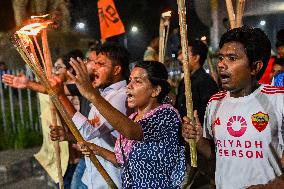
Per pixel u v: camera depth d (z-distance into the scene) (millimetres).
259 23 8172
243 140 2678
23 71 8938
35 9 11453
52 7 12039
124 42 23203
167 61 10148
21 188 6977
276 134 2631
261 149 2639
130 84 3227
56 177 5348
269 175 2645
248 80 2699
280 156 2648
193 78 5473
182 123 2967
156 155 3096
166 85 3238
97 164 3084
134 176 3164
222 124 2762
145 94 3193
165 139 3109
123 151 3238
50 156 5441
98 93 2871
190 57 5473
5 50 13227
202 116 5387
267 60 2748
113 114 2885
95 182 3934
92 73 4316
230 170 2744
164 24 4480
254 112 2660
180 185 3100
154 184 3104
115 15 5812
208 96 5371
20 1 11188
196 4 7848
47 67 3627
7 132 8750
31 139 8430
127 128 2928
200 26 11938
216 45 10961
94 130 3643
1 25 14023
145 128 3059
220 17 7527
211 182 5430
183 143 3186
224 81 2729
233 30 2740
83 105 4711
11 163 7219
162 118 3102
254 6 6086
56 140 3855
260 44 2674
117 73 3898
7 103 9438
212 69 8023
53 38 12711
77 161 5258
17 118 8969
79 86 2840
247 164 2678
